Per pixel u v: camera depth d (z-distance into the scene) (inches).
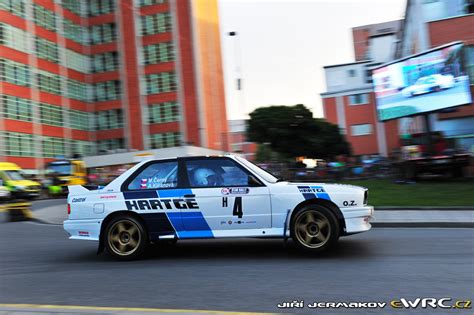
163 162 279.3
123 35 2127.2
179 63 2052.2
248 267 245.6
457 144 874.8
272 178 278.2
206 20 2242.9
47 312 171.0
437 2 911.7
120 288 213.0
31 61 1766.7
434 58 789.2
